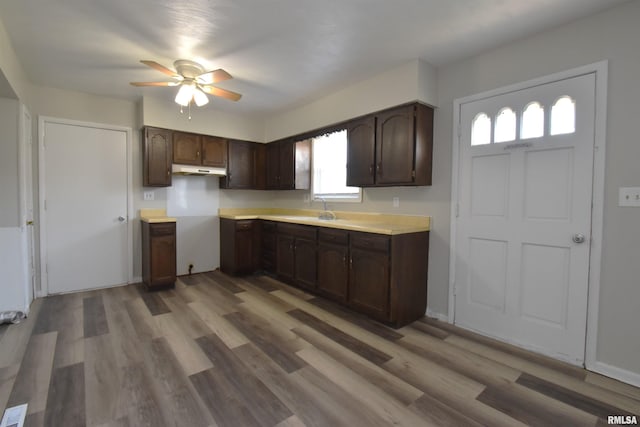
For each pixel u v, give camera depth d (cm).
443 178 284
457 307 278
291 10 199
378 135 304
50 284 346
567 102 215
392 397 178
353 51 254
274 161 466
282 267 395
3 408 164
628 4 190
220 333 255
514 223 242
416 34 228
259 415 163
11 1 187
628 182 193
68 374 196
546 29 221
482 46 246
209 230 459
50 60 271
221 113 434
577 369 209
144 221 379
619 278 197
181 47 247
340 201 389
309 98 371
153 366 206
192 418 160
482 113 258
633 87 190
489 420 161
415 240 283
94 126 364
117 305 316
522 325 240
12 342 236
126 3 192
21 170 285
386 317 269
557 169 220
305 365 210
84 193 362
